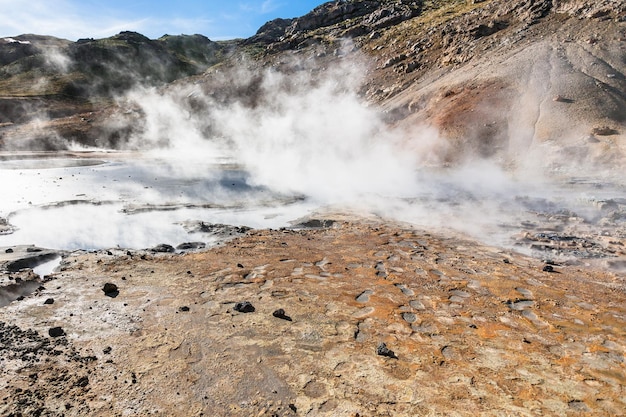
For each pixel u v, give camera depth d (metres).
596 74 35.59
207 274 8.57
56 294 7.49
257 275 8.49
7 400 4.43
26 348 5.54
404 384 4.76
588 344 5.68
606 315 6.57
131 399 4.51
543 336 5.91
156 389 4.69
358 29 93.50
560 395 4.57
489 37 52.28
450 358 5.33
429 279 8.26
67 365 5.16
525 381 4.83
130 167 34.09
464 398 4.52
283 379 4.87
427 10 89.12
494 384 4.77
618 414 4.26
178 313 6.66
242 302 6.86
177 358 5.32
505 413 4.27
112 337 5.88
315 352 5.46
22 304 7.02
